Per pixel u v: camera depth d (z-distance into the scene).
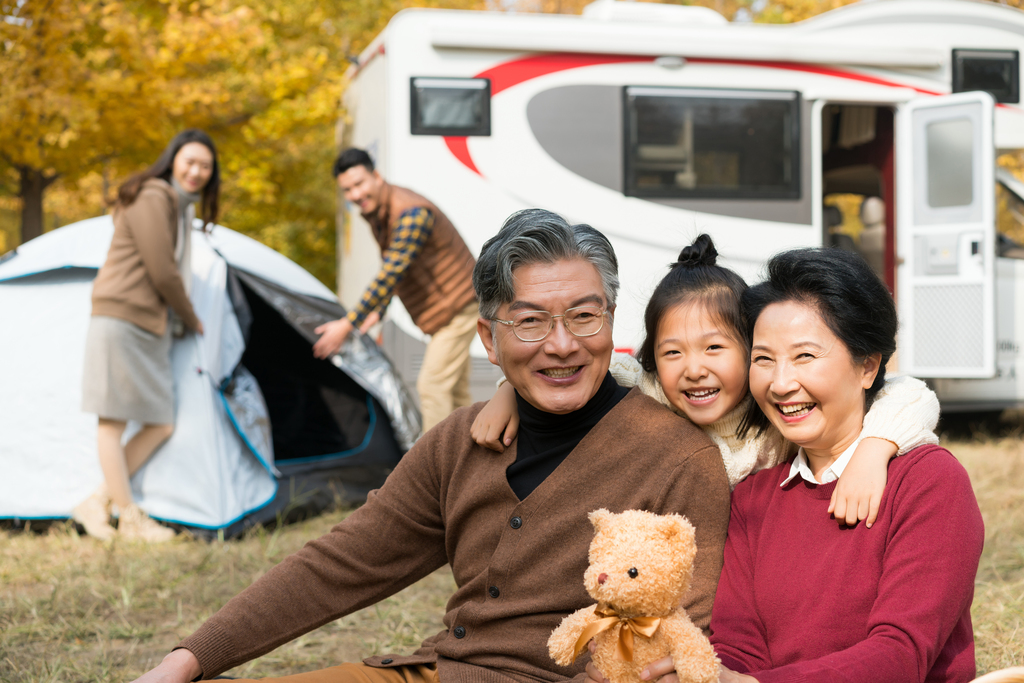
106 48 7.44
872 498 1.43
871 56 6.16
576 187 5.86
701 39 5.96
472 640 1.64
